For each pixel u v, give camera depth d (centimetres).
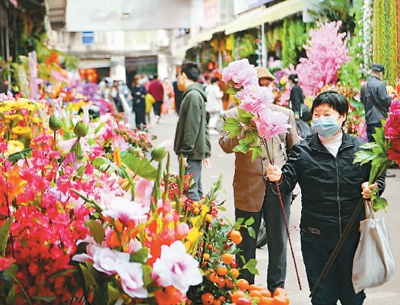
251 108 418
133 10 1847
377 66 1358
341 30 1916
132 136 973
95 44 5400
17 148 399
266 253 788
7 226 259
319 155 471
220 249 367
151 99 3175
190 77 815
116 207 251
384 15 1645
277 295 290
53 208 267
